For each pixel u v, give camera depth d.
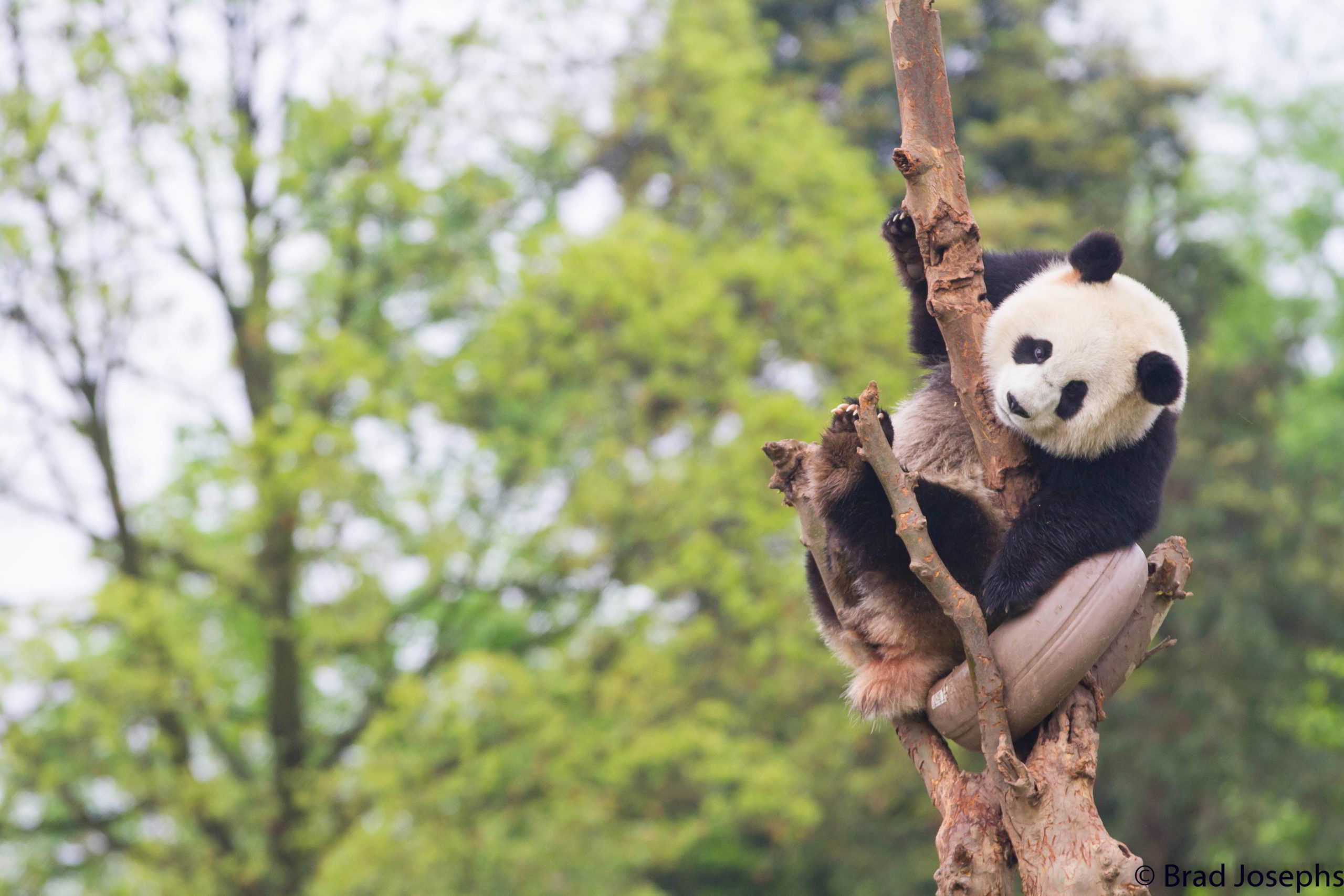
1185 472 20.02
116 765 12.52
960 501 4.43
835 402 13.43
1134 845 19.67
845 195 14.37
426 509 12.78
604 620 14.05
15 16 12.40
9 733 12.10
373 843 12.02
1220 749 18.59
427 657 14.62
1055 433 4.18
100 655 12.62
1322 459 23.19
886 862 19.19
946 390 4.95
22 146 12.22
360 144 13.24
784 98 15.94
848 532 4.46
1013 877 3.78
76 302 12.61
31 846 13.78
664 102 14.66
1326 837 18.50
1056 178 23.12
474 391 13.21
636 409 13.60
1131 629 3.90
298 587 14.08
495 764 12.30
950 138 3.96
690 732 12.75
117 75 12.41
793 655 13.08
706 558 12.89
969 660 3.68
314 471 12.05
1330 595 20.28
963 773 4.01
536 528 13.51
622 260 12.97
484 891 12.62
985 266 4.96
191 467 14.28
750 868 21.52
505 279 13.60
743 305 14.49
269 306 13.48
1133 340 4.22
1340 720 21.03
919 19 3.92
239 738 14.96
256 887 13.17
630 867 14.65
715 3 15.44
